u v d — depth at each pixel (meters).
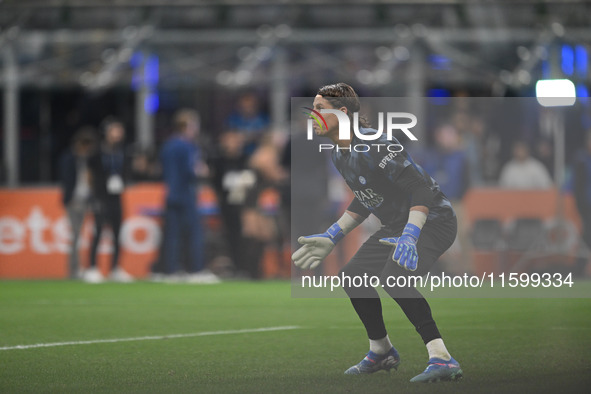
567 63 55.56
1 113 63.25
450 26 57.31
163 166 48.50
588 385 15.97
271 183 49.50
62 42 57.78
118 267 49.59
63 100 62.44
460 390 15.41
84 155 49.34
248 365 19.45
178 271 51.12
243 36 57.62
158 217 51.50
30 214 52.03
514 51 56.88
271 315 31.08
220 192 49.69
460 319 28.62
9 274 52.09
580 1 56.41
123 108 62.53
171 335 25.41
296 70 57.97
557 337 23.92
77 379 17.52
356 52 57.78
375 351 17.70
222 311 32.53
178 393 15.70
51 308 33.81
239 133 53.78
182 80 58.19
